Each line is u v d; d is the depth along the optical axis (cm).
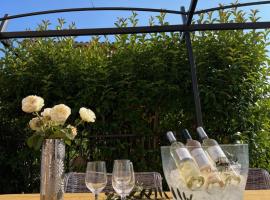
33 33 307
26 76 387
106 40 401
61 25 393
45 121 151
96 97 376
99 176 150
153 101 372
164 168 127
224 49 374
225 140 361
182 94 370
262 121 372
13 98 393
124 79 374
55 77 384
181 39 378
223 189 117
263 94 374
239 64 370
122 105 375
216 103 359
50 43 398
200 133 134
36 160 379
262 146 368
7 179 379
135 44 387
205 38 381
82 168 364
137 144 375
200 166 118
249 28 298
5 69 393
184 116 372
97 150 374
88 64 388
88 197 169
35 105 156
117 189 148
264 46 377
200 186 117
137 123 375
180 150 121
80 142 375
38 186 379
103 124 375
